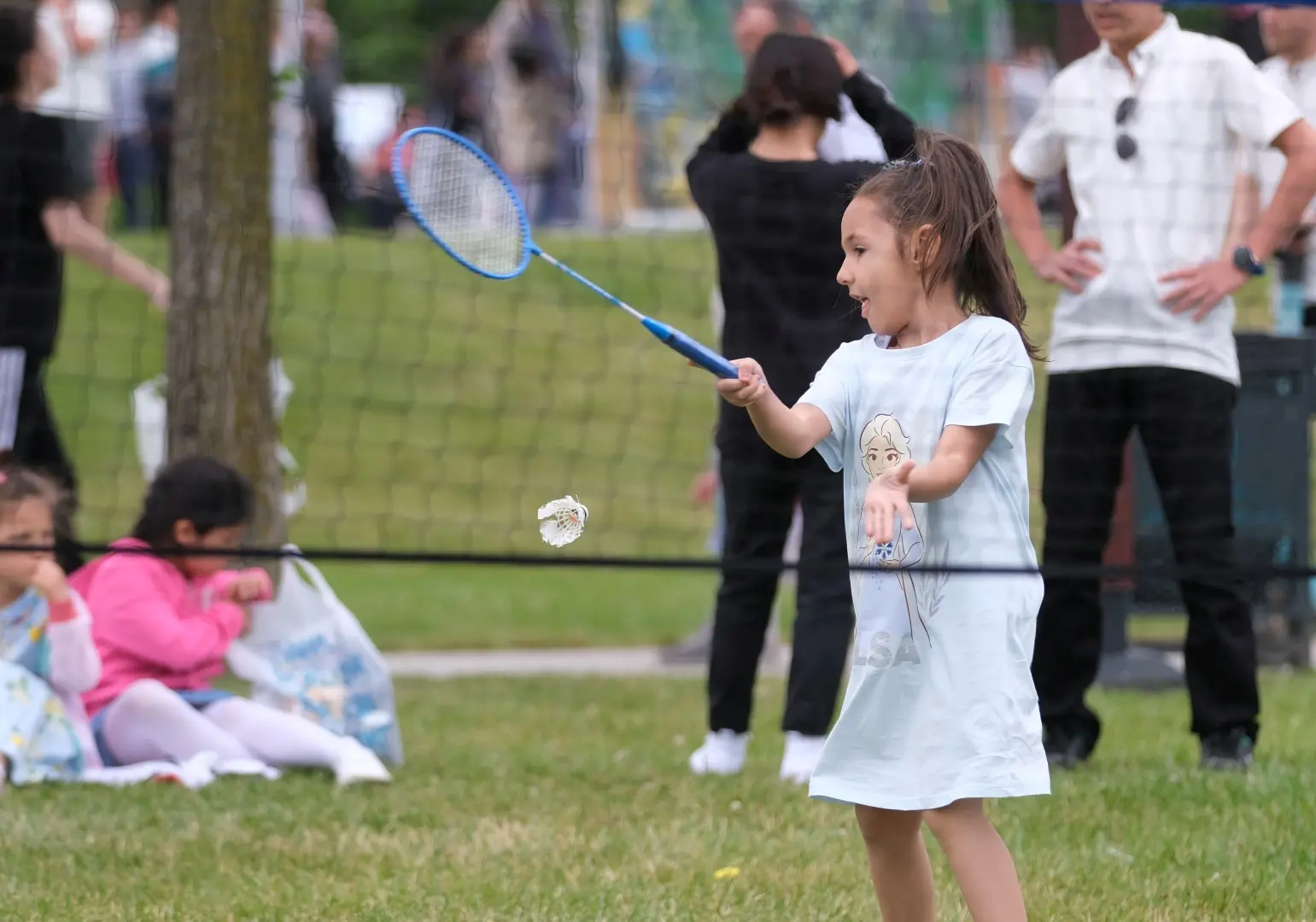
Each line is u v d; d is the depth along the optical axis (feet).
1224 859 47.21
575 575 112.06
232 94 73.51
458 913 43.29
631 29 181.47
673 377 145.28
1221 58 59.52
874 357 37.88
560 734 67.56
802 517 59.88
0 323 68.64
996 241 37.78
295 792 55.77
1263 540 80.79
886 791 36.17
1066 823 51.13
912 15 154.40
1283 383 80.02
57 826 51.01
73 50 103.24
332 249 163.53
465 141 43.14
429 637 92.02
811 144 58.90
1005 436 36.63
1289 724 67.51
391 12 238.27
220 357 73.72
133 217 163.22
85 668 57.16
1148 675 77.87
